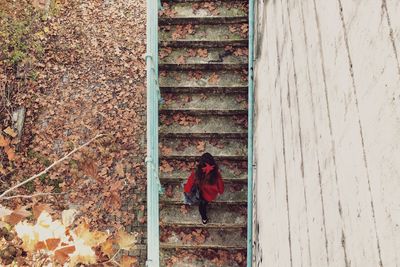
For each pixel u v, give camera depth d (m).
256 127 7.12
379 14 2.16
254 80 7.53
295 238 3.88
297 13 4.06
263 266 5.67
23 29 11.59
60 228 3.25
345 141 2.59
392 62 2.00
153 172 6.74
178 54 8.24
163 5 8.44
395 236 1.91
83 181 9.88
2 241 3.31
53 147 10.38
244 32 8.27
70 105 10.88
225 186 7.77
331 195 2.84
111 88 11.06
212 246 7.49
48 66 11.31
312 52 3.45
